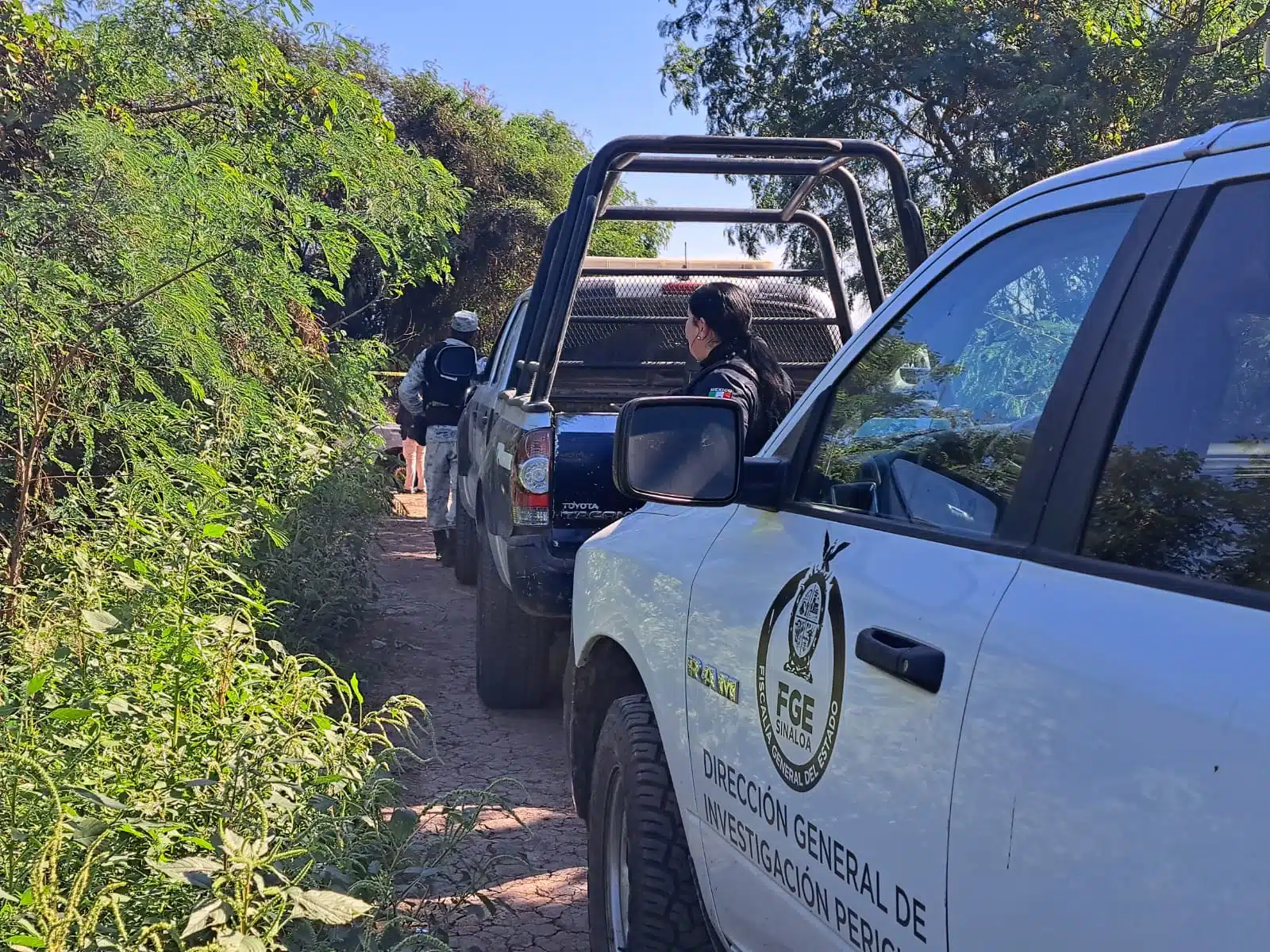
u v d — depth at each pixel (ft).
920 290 7.93
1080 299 6.20
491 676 19.26
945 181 48.16
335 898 8.51
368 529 23.73
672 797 9.68
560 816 15.38
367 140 24.79
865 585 6.86
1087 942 4.80
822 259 20.63
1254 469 4.93
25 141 20.63
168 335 15.25
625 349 22.00
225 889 8.61
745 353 14.39
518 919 12.50
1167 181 5.89
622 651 11.75
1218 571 4.84
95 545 13.46
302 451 21.79
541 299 19.51
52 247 15.55
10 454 15.53
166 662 11.09
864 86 48.88
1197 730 4.43
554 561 16.72
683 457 8.29
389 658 22.29
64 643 11.37
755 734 7.96
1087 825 4.83
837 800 6.80
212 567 13.84
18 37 20.92
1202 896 4.29
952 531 6.56
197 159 17.13
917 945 6.03
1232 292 5.32
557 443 17.01
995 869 5.37
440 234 28.32
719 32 52.80
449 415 31.55
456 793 10.85
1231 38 43.60
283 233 19.30
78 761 9.78
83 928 7.54
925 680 5.95
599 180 15.83
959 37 44.27
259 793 9.75
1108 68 43.80
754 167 16.97
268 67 23.94
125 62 21.91
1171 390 5.41
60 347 14.47
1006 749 5.34
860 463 7.80
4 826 9.06
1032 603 5.54
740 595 8.43
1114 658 4.92
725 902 8.80
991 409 6.69
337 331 28.37
